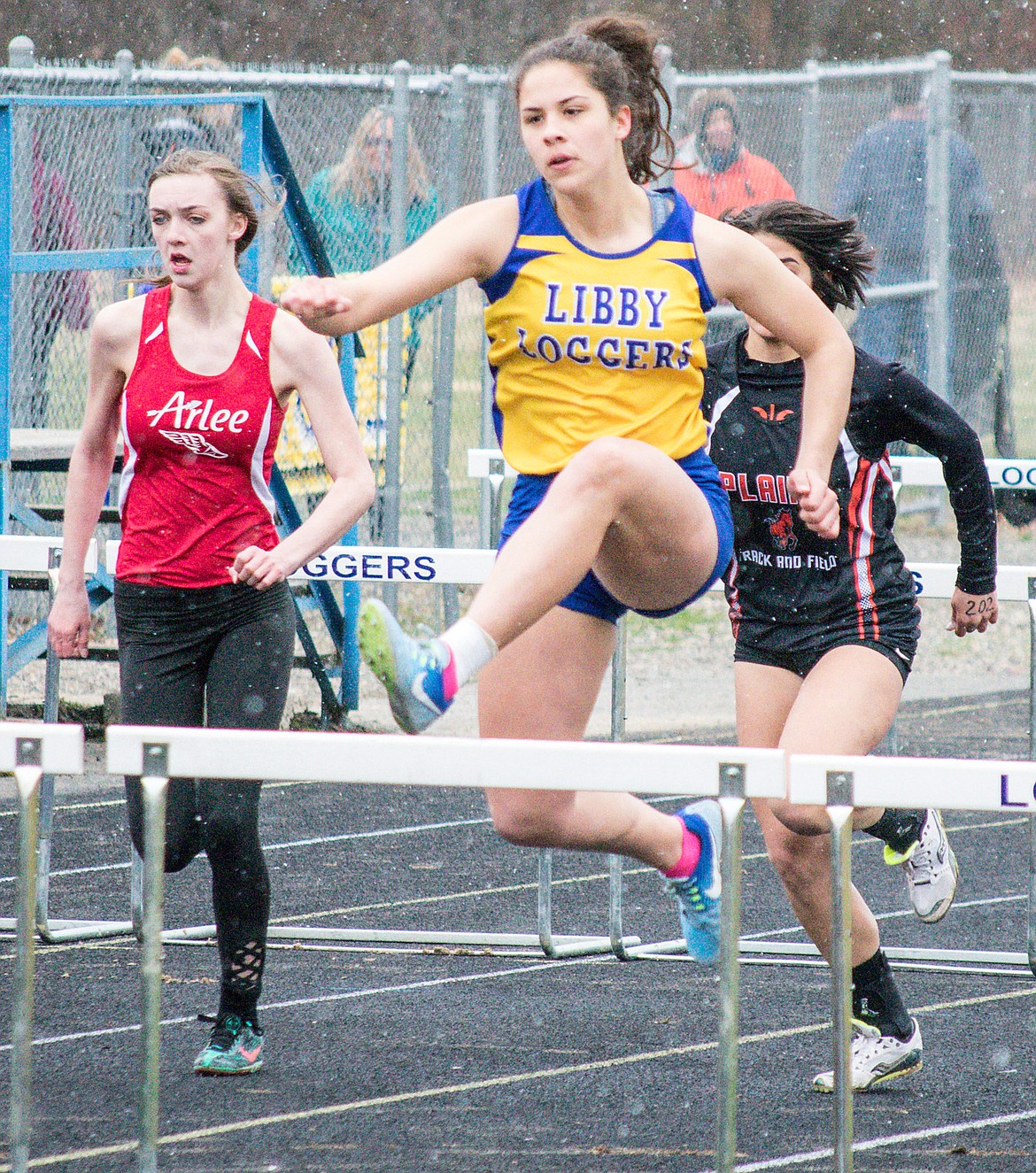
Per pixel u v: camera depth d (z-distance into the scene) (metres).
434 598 35.25
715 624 39.69
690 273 11.84
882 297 40.16
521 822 12.59
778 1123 13.27
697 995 16.78
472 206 11.91
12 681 31.33
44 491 33.25
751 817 25.11
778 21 84.50
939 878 16.66
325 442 14.17
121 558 14.23
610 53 11.55
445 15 78.56
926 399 14.15
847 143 42.97
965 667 35.88
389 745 9.73
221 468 13.91
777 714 14.33
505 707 12.73
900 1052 14.12
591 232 11.76
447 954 18.22
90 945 18.23
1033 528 46.44
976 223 42.72
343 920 19.41
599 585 12.49
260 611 14.15
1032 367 53.34
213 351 13.92
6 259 26.44
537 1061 14.74
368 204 30.89
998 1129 13.23
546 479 12.09
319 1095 13.80
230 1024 14.29
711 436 14.17
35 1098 13.59
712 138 36.84
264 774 9.82
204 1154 12.48
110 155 29.36
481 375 34.03
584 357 11.78
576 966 17.83
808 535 13.94
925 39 84.62
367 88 31.17
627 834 13.16
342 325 11.33
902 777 9.60
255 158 25.69
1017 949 18.44
